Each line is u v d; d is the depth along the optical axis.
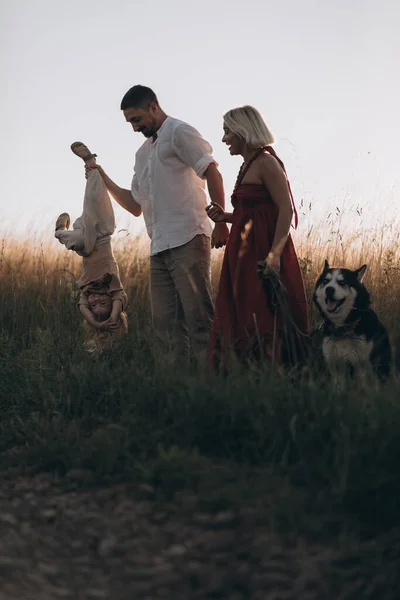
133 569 2.75
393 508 2.94
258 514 3.03
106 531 3.07
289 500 3.01
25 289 7.95
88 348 5.95
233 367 4.32
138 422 4.02
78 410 4.59
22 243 9.02
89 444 3.87
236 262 5.11
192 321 5.46
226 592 2.58
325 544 2.81
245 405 3.79
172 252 5.48
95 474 3.62
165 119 5.54
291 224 5.09
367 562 2.68
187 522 3.06
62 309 7.43
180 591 2.60
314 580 2.61
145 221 5.73
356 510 2.97
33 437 4.24
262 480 3.22
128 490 3.43
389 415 3.33
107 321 6.14
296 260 5.18
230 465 3.47
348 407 3.56
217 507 3.13
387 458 3.11
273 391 3.87
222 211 5.25
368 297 5.25
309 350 5.09
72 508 3.31
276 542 2.84
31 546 2.94
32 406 4.77
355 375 4.99
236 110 5.16
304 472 3.24
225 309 5.11
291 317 5.03
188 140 5.38
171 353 5.17
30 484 3.65
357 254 7.51
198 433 3.73
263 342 4.99
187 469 3.38
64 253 9.05
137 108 5.46
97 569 2.77
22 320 7.52
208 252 5.55
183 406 3.91
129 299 7.69
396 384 3.95
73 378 4.84
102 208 6.21
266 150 5.17
